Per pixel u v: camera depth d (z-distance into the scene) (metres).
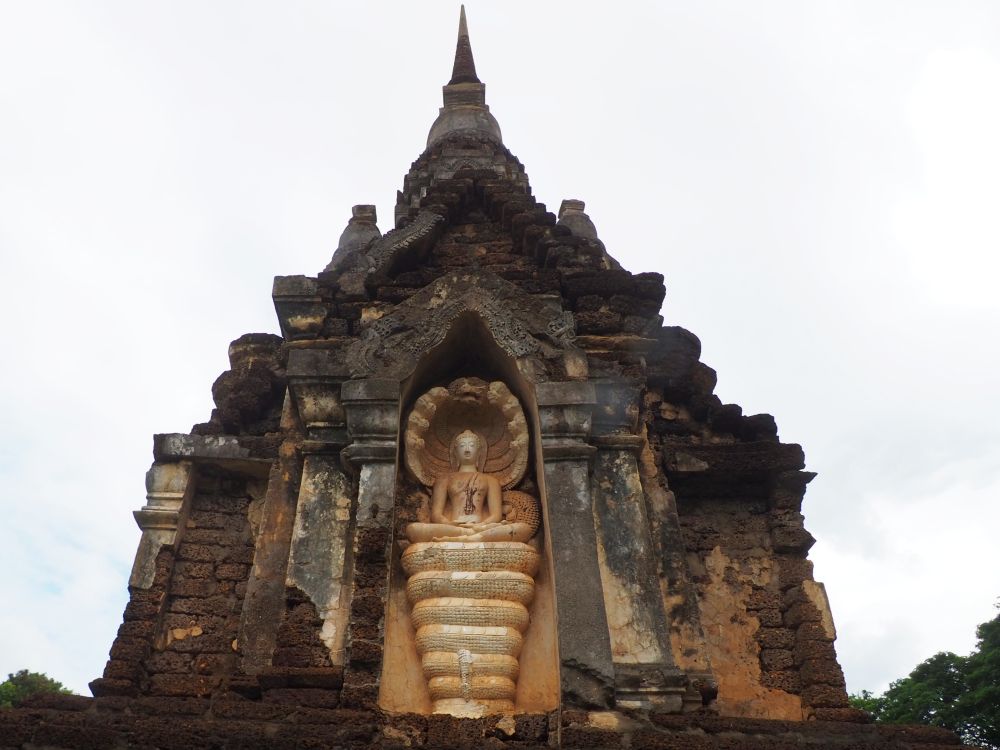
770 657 10.89
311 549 10.12
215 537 11.70
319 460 10.77
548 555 10.38
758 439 12.82
